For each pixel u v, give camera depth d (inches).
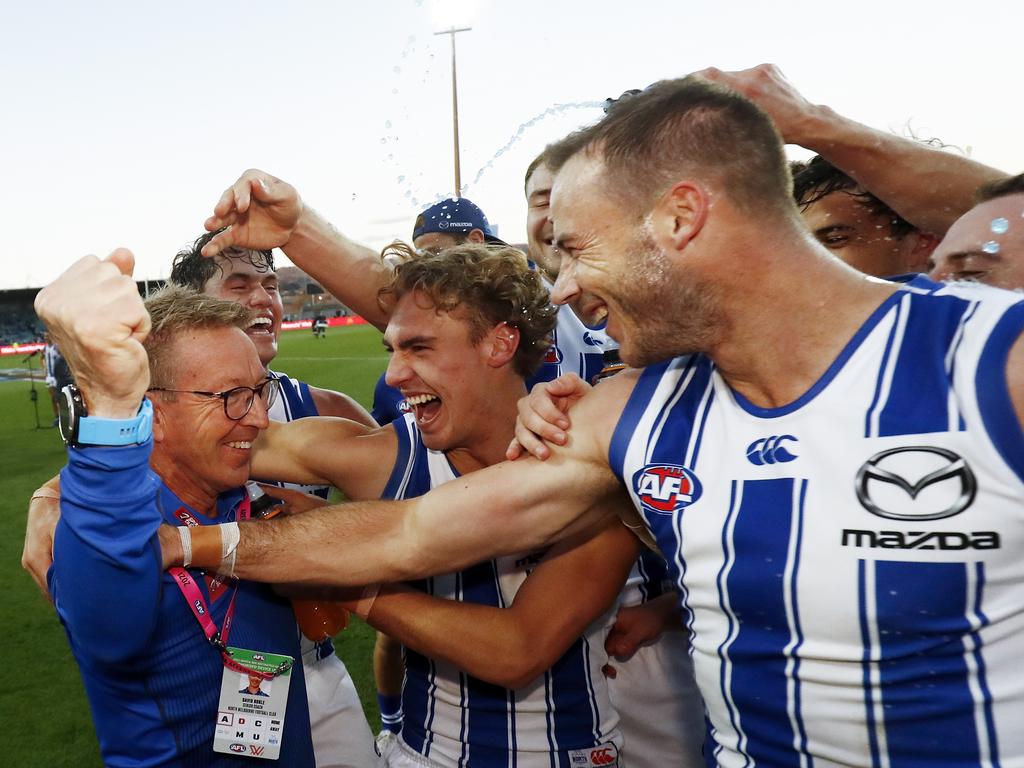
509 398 65.7
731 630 41.2
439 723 64.6
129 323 37.7
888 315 36.8
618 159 37.7
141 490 42.6
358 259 71.4
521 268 64.2
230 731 53.1
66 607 45.5
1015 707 35.2
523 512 48.8
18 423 487.8
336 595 56.3
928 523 34.4
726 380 41.1
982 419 33.3
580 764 64.7
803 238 37.8
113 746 52.9
